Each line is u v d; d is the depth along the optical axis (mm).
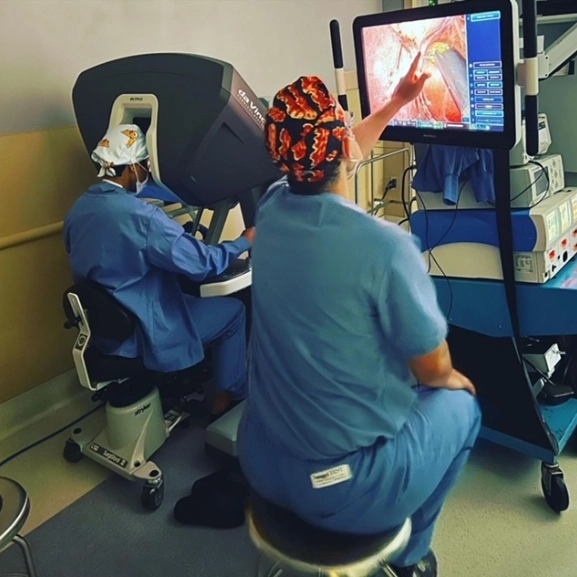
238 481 1963
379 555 1163
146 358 1996
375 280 1006
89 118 2072
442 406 1257
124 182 1945
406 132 1680
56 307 2461
